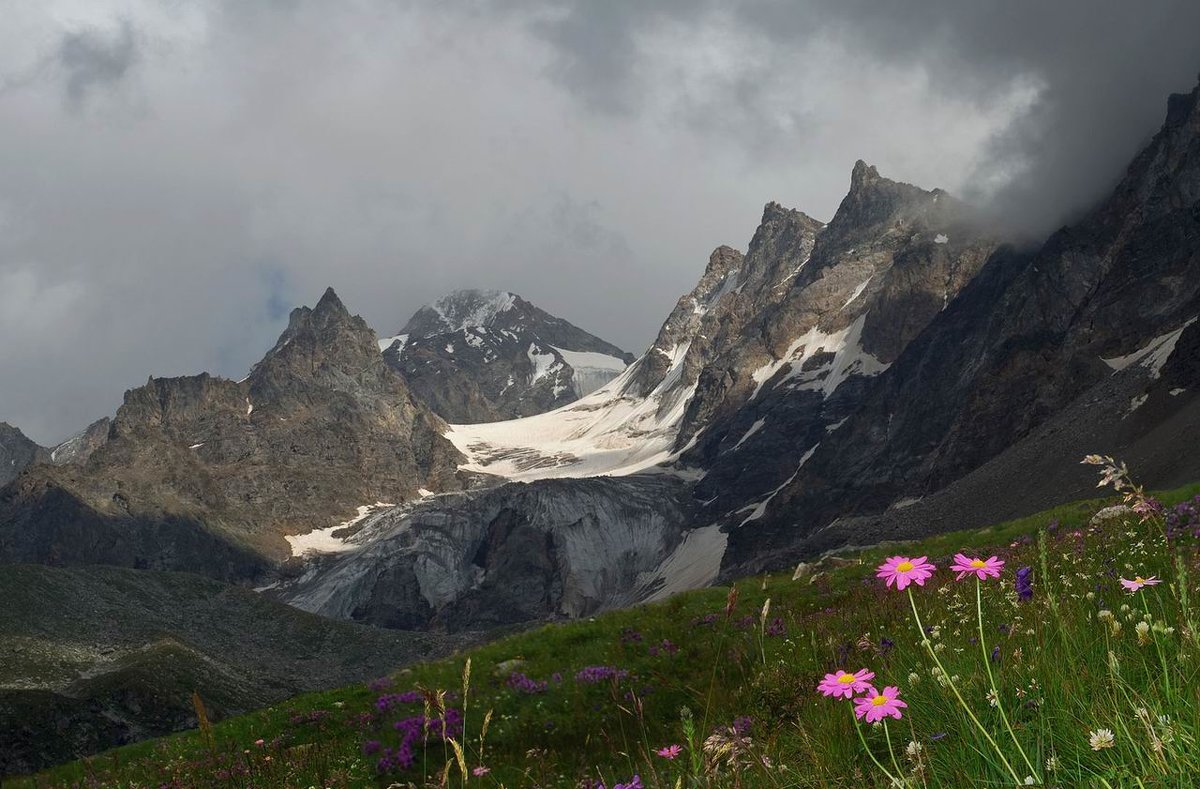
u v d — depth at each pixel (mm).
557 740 20188
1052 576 10094
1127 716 4258
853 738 6324
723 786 5809
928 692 6078
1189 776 3467
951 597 10461
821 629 13312
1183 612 4445
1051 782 3977
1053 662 5426
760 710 10461
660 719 17984
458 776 17156
